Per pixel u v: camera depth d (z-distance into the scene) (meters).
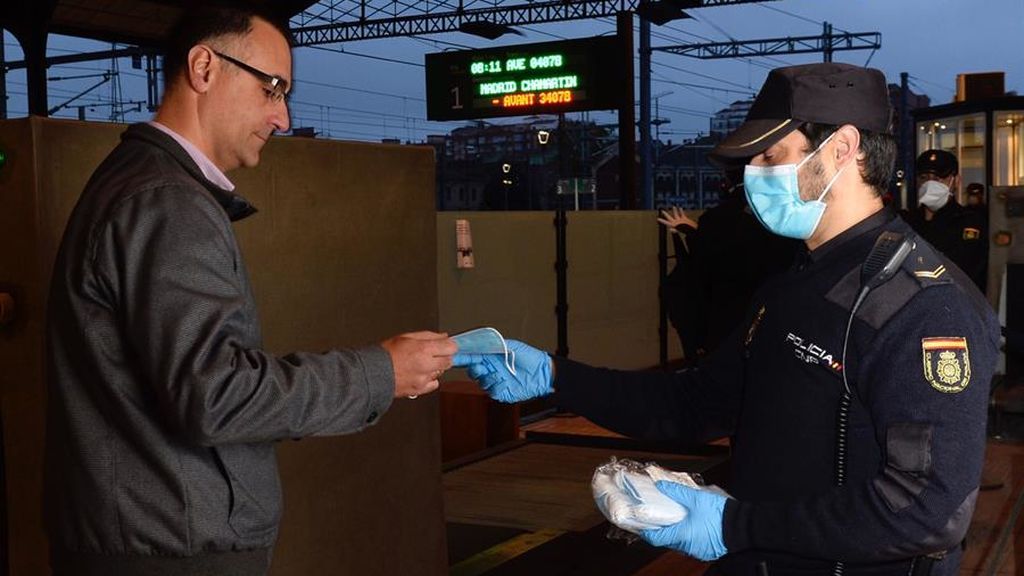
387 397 1.86
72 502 1.81
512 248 8.21
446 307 7.58
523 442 6.91
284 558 2.88
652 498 1.66
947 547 1.56
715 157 1.77
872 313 1.58
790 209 1.71
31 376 2.33
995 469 5.58
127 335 1.72
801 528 1.59
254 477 1.86
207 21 1.90
